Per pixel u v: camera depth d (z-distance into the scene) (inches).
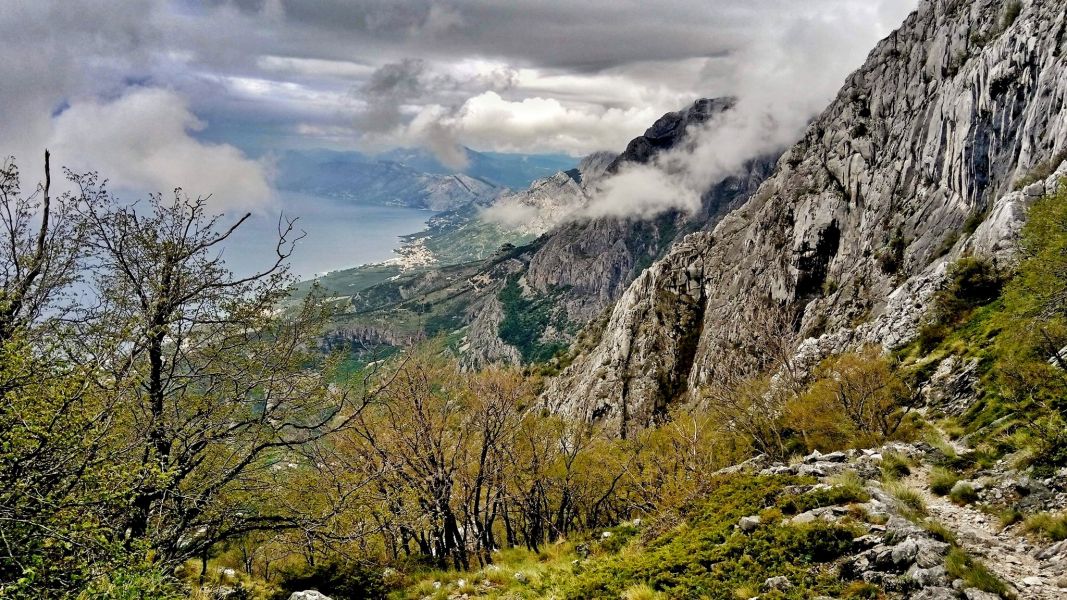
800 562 531.8
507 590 721.6
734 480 856.9
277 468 735.7
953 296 1737.2
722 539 649.0
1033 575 446.9
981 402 1055.0
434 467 967.6
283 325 650.2
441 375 1092.5
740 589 515.8
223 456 643.5
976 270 1763.0
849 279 3469.5
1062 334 941.8
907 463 796.6
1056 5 2327.8
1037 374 875.4
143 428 531.2
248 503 639.1
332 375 684.7
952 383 1244.5
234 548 979.9
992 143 2596.0
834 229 3956.7
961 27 3361.2
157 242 598.2
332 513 672.4
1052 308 1018.1
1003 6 3034.0
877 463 801.6
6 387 413.4
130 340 538.0
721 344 3971.5
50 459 418.6
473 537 1080.8
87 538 402.6
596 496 1336.1
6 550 384.5
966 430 989.2
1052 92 2172.7
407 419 975.6
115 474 452.4
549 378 6102.4
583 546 857.5
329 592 735.1
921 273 2662.4
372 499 816.3
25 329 476.1
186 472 587.5
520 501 1178.0
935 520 592.4
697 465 1058.1
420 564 916.0
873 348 1820.9
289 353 633.6
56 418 415.8
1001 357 1125.7
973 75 2839.6
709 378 3754.9
